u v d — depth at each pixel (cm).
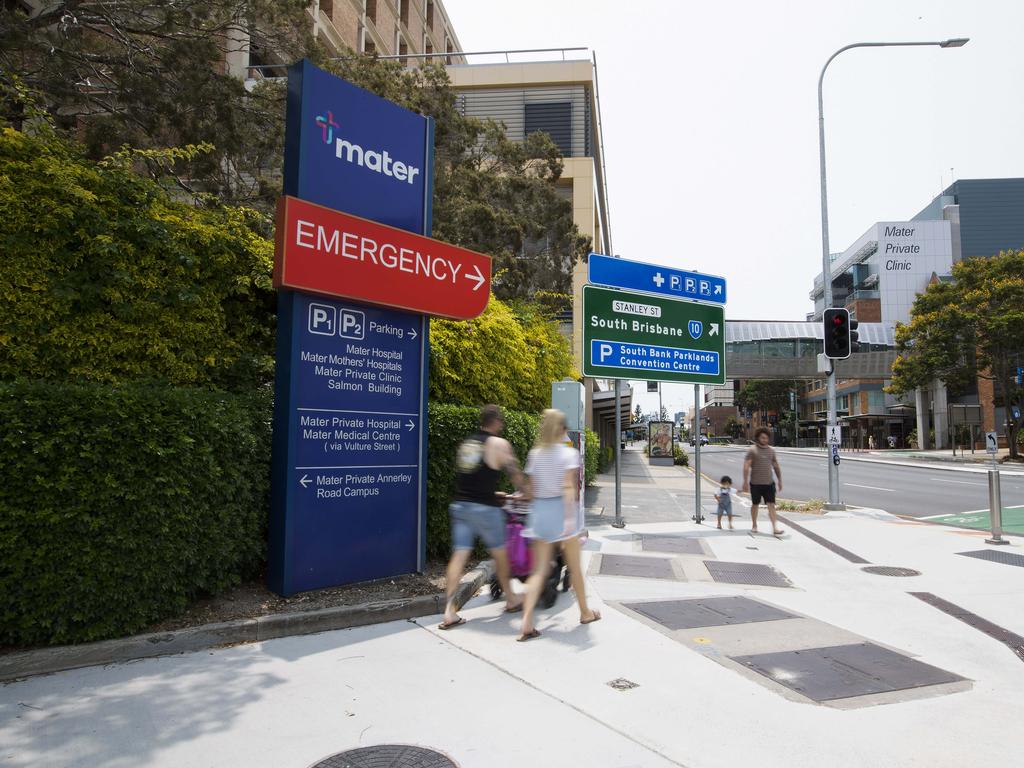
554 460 543
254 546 581
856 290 8131
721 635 541
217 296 663
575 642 517
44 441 437
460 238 1666
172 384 613
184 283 632
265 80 1356
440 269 707
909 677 455
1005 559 908
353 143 655
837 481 1568
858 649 513
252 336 724
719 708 398
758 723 379
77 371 555
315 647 498
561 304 2180
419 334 704
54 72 999
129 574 475
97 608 464
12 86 821
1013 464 3878
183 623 507
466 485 570
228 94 1152
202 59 1121
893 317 7156
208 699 400
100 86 1139
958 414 3028
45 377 539
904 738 363
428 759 331
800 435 9256
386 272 654
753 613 613
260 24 1187
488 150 2016
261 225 877
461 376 959
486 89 2986
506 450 561
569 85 2947
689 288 1311
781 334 6006
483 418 577
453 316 720
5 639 438
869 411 7212
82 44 1070
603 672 455
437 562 749
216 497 532
